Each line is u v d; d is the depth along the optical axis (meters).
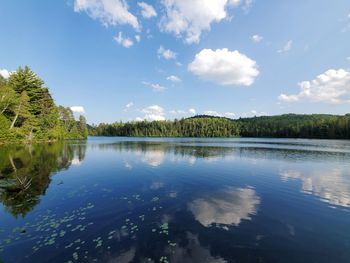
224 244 9.34
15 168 24.73
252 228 10.90
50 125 73.75
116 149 53.06
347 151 51.00
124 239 9.59
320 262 8.22
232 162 32.66
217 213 12.78
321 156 41.09
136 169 26.30
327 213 13.07
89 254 8.44
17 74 63.78
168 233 10.19
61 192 16.38
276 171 26.00
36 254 8.42
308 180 21.59
